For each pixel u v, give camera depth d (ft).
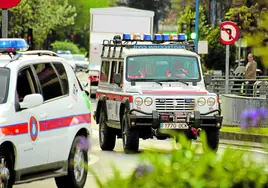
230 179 31.19
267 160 31.96
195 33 271.90
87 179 90.84
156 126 119.34
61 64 81.10
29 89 74.13
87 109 83.61
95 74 285.23
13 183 69.92
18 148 69.41
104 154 122.31
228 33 174.19
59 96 78.43
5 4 137.80
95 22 287.89
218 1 333.42
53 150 75.51
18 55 75.51
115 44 132.36
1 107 69.21
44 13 397.19
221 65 325.83
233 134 147.84
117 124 125.08
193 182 30.22
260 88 201.87
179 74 126.52
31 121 71.67
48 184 87.86
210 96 121.49
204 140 31.94
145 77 125.70
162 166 30.81
